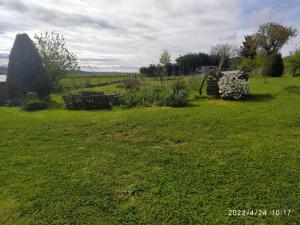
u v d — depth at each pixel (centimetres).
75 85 2952
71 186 587
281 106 1170
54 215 494
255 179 572
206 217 466
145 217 477
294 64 3134
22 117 1268
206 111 1142
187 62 5250
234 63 4369
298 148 715
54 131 991
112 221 472
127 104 1455
